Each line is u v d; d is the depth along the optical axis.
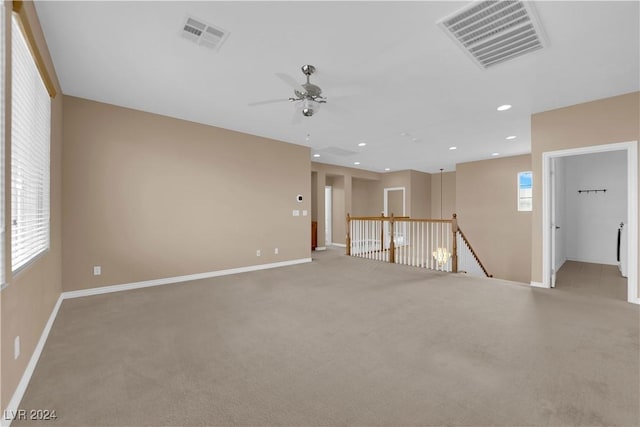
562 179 6.11
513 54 2.63
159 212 4.27
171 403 1.67
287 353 2.24
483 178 7.84
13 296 1.64
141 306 3.31
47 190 2.72
